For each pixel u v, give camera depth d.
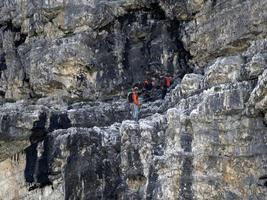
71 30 39.81
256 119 27.61
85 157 31.48
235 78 29.39
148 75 38.62
